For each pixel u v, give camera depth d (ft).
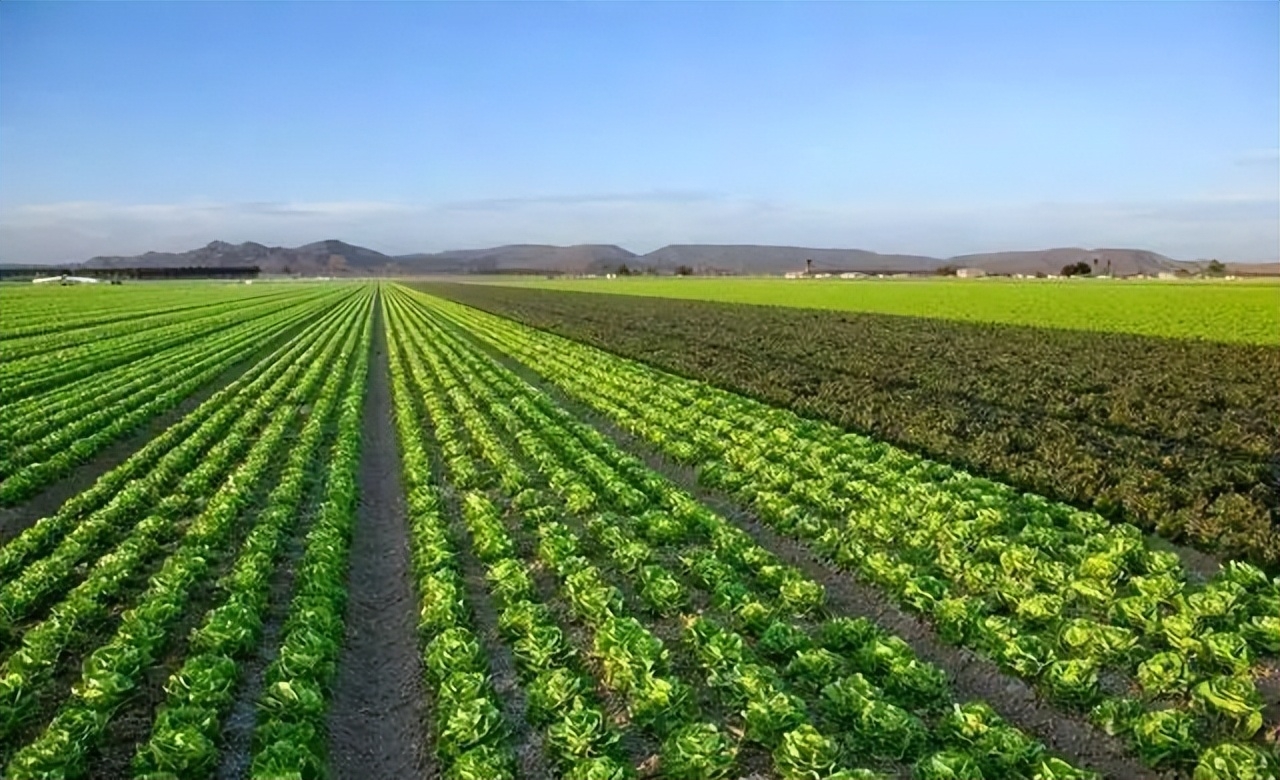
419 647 41.06
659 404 97.76
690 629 38.40
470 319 244.83
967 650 38.65
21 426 84.58
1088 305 252.83
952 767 27.73
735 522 58.03
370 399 113.19
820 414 89.76
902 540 50.21
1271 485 63.31
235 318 242.58
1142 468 65.26
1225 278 578.66
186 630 41.47
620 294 378.53
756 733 30.81
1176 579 44.39
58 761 29.48
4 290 430.20
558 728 30.73
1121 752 31.24
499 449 74.54
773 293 362.94
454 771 29.48
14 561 49.03
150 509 59.21
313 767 29.17
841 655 37.27
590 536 54.08
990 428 81.35
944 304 265.13
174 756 29.27
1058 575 43.01
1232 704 30.96
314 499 64.59
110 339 175.52
